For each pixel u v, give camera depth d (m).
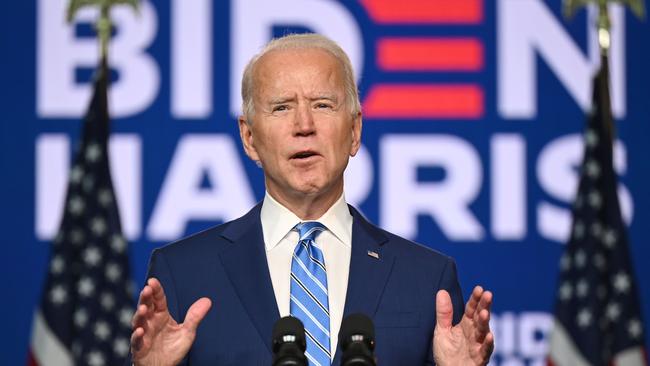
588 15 16.91
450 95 16.75
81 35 16.91
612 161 15.34
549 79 16.83
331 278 7.74
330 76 7.61
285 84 7.56
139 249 16.50
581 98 16.80
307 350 7.36
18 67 16.84
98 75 15.60
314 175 7.53
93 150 15.48
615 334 15.11
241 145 16.70
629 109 16.84
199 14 16.81
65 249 15.32
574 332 15.15
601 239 15.32
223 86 16.77
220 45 16.80
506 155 16.70
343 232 7.90
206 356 7.43
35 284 16.73
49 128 16.81
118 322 15.13
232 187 16.62
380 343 7.45
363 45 16.77
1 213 16.73
